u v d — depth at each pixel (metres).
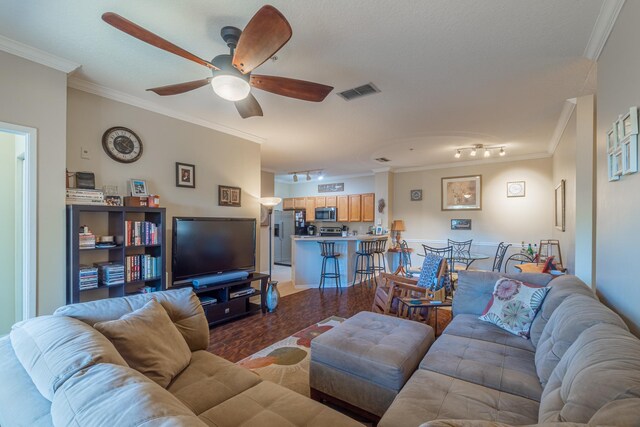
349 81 2.71
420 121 3.80
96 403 0.78
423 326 2.36
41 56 2.31
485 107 3.32
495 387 1.57
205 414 1.36
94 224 2.87
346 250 5.74
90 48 2.24
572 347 1.29
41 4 1.78
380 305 3.50
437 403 1.43
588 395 0.90
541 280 2.55
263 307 4.09
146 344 1.55
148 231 2.99
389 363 1.80
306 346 3.01
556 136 4.38
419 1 1.73
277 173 8.05
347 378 1.95
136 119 3.18
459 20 1.90
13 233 3.04
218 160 4.00
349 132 4.27
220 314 3.59
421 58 2.34
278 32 1.51
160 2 1.76
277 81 2.06
